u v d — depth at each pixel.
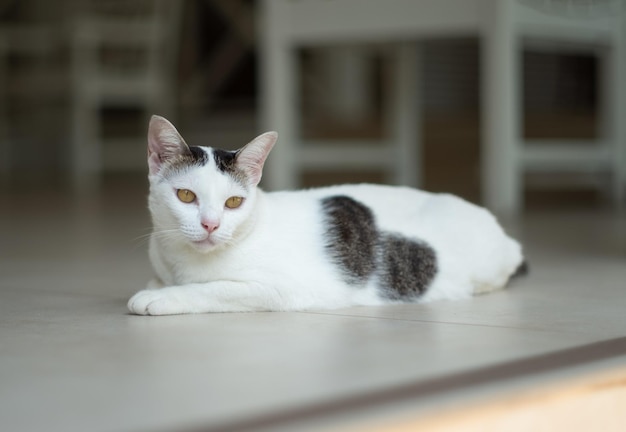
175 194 2.11
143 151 9.54
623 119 5.70
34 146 9.64
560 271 2.88
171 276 2.21
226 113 9.71
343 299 2.23
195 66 9.91
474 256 2.41
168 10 8.84
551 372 1.49
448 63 9.06
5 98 9.54
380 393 1.36
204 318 2.04
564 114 8.70
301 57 9.19
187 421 1.24
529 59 9.05
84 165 8.57
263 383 1.43
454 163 8.46
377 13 5.02
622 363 1.57
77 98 8.43
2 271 3.02
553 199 6.29
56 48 8.98
